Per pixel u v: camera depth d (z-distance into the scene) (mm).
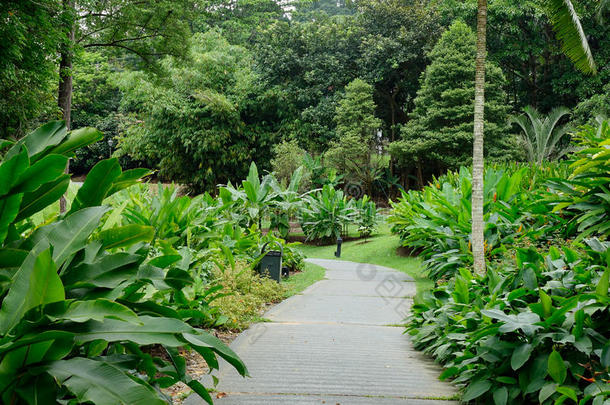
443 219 10359
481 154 7828
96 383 2023
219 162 36125
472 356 3668
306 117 32938
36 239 2631
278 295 8867
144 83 34156
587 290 3746
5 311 2150
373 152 30000
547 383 3131
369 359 4805
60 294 2125
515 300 3930
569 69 28641
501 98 26375
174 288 3025
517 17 27078
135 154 38156
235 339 5582
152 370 2721
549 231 8953
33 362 2119
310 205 22078
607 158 7461
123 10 15359
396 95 35562
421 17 30500
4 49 10133
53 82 14195
